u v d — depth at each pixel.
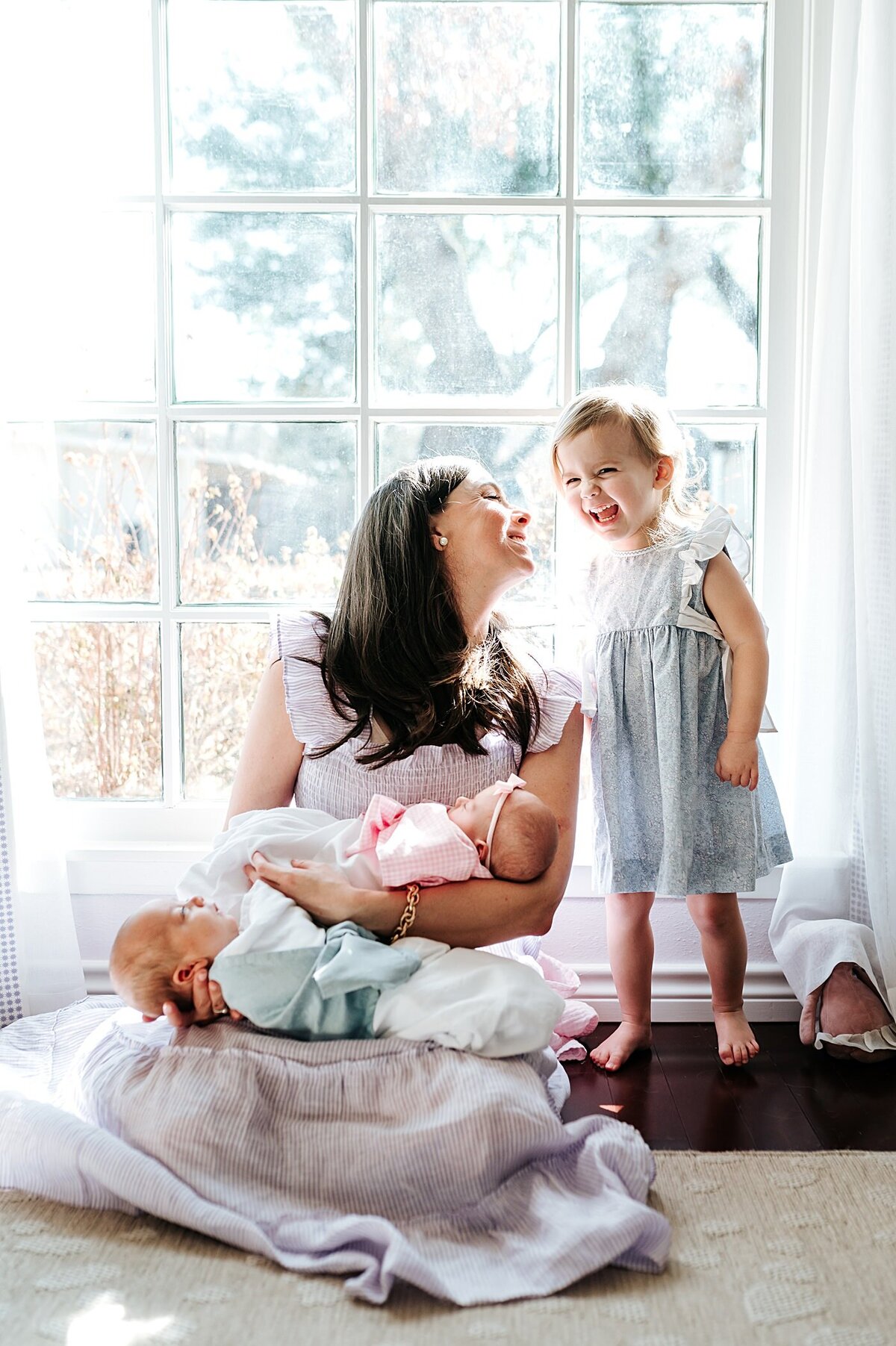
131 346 2.02
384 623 1.66
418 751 1.64
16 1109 1.39
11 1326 1.12
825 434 1.86
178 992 1.42
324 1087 1.34
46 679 2.06
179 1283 1.20
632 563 1.87
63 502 2.03
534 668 1.77
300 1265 1.21
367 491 2.02
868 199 1.77
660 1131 1.58
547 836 1.51
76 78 1.97
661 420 1.85
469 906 1.49
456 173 2.00
